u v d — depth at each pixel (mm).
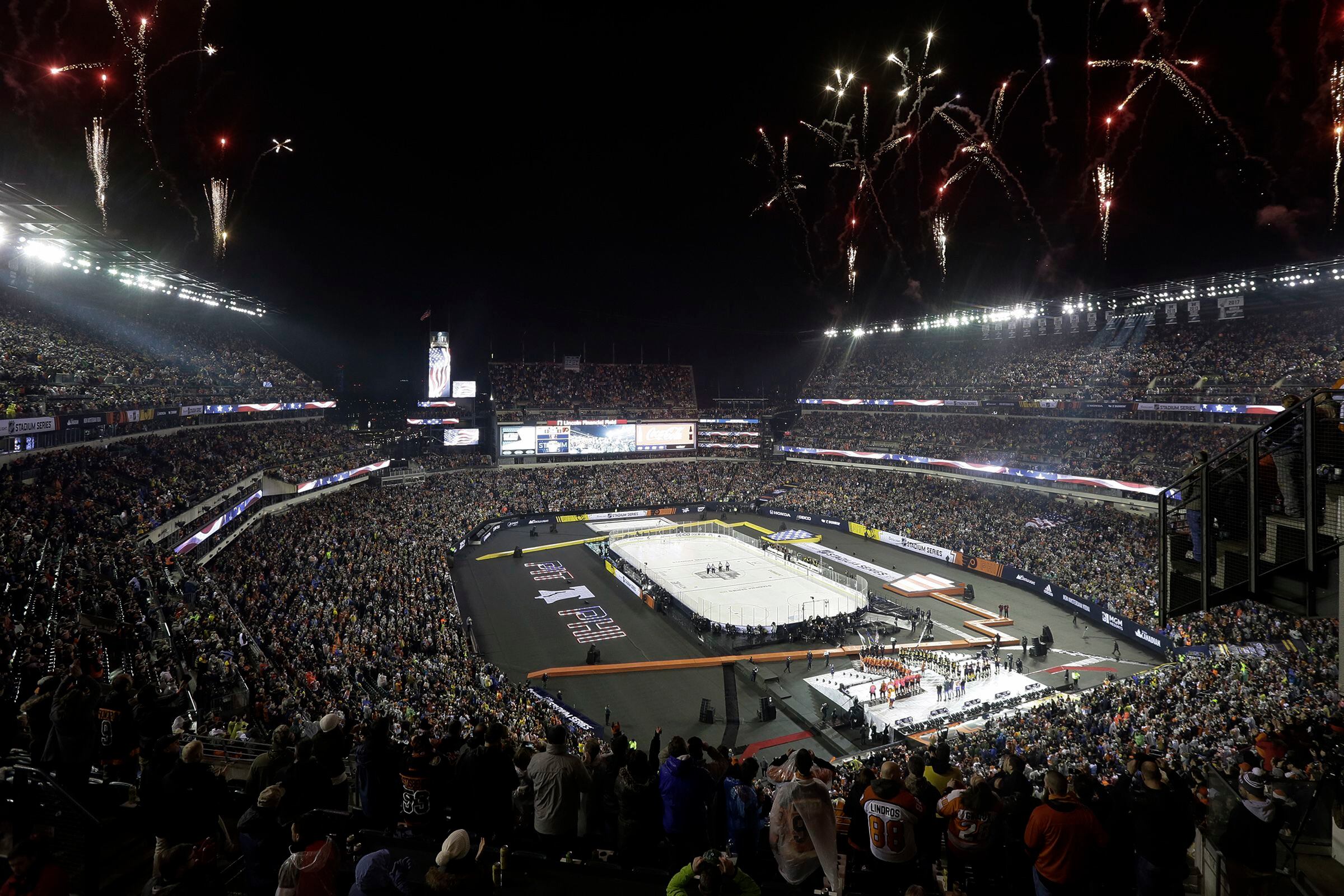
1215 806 8875
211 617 27203
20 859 6465
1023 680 39281
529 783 9719
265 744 15172
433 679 32344
